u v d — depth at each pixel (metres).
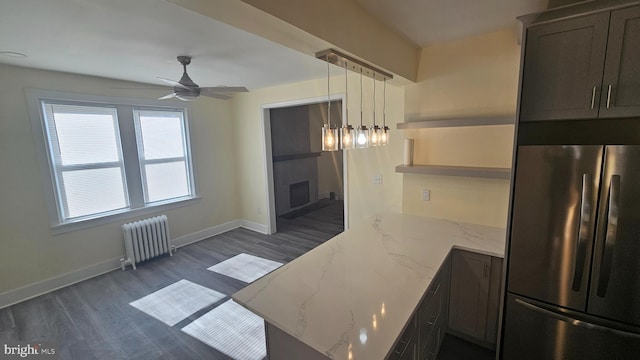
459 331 2.25
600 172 1.50
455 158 2.61
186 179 4.62
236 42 2.35
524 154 1.73
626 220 1.47
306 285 1.58
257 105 4.78
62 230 3.32
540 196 1.70
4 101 2.89
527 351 1.86
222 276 3.52
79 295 3.12
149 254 3.92
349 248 2.10
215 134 4.96
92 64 2.92
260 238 4.82
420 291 1.51
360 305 1.39
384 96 3.39
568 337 1.70
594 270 1.57
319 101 3.99
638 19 1.42
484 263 2.05
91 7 1.70
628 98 1.48
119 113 3.74
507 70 2.30
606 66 1.51
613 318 1.56
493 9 1.88
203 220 4.84
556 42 1.62
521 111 1.75
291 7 1.30
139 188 4.01
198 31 2.10
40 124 3.11
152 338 2.43
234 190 5.36
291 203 6.62
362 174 3.71
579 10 1.53
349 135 2.04
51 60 2.76
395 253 2.00
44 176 3.17
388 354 1.08
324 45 1.61
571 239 1.62
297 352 1.31
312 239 4.75
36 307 2.91
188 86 2.73
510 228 1.83
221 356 2.22
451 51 2.52
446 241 2.20
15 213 3.01
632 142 1.86
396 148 3.39
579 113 1.60
